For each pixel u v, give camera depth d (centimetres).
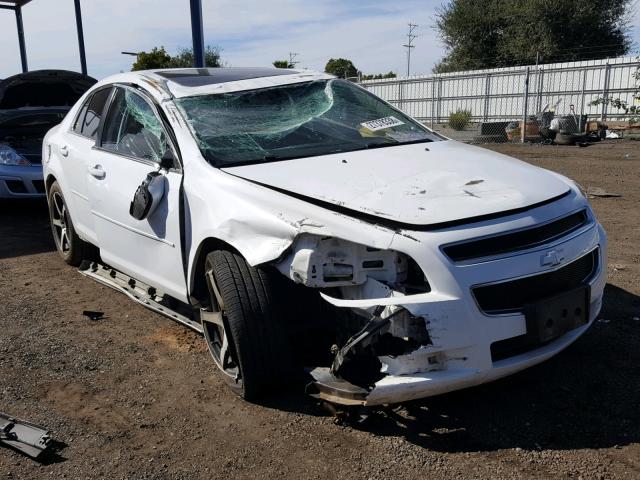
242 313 312
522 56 3688
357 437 302
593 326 416
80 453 298
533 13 3575
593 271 331
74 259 576
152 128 422
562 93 2188
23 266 606
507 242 291
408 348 279
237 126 403
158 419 326
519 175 345
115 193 437
